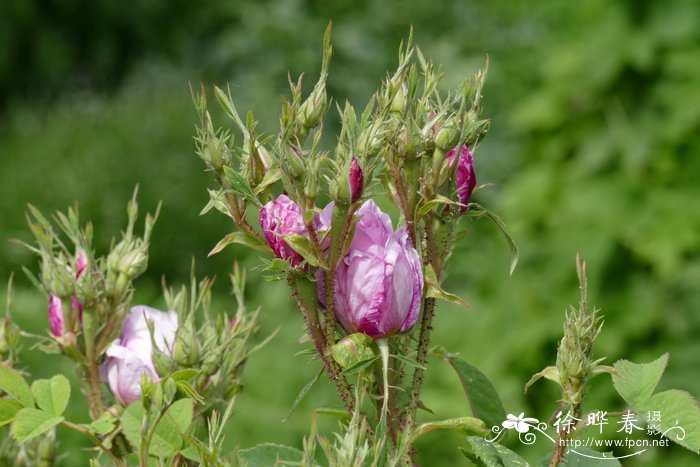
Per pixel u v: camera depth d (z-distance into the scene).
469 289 5.14
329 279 1.19
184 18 10.12
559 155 4.83
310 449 1.14
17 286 6.89
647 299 4.40
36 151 7.99
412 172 1.23
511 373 4.48
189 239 7.32
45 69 10.41
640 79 4.61
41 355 4.58
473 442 1.22
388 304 1.19
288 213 1.19
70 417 3.62
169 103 8.77
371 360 1.17
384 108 1.18
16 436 1.28
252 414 4.12
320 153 1.21
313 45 7.90
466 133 1.23
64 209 7.23
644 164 4.54
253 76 7.72
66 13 10.43
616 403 4.11
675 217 4.44
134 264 1.40
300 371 4.32
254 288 5.90
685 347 4.30
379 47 7.90
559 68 4.79
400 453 1.15
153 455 1.34
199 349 1.36
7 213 7.16
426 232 1.27
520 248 4.78
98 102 9.27
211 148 1.23
